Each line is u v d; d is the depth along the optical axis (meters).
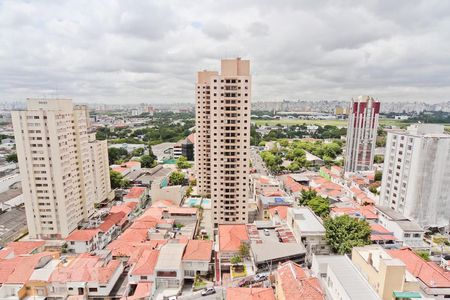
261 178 167.88
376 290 58.75
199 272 81.81
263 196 139.25
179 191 143.50
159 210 125.75
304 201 129.75
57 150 105.88
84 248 102.25
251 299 60.22
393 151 124.81
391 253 77.00
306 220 95.62
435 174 111.81
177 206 136.75
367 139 193.88
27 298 72.94
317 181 174.88
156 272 77.62
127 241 99.12
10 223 119.00
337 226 88.81
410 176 114.94
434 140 110.06
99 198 146.50
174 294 75.56
